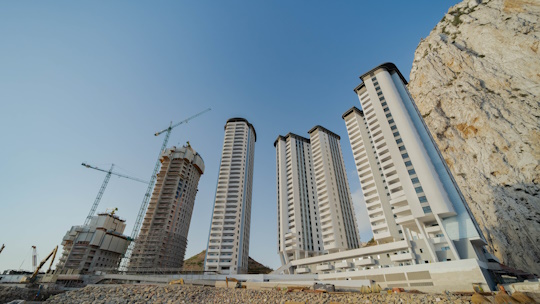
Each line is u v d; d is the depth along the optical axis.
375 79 80.12
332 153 115.06
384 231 69.31
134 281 71.50
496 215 64.44
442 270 44.19
